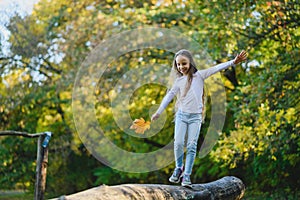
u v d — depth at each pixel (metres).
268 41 10.22
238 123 9.59
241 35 9.96
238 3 9.34
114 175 14.02
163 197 4.50
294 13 9.09
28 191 15.01
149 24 11.71
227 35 9.89
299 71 9.36
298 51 9.23
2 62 13.06
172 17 11.66
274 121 9.02
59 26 13.24
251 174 12.01
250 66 11.06
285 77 9.38
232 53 10.02
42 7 13.27
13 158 13.84
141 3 12.46
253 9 9.41
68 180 14.56
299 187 11.34
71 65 12.76
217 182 5.62
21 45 13.16
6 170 13.79
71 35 12.61
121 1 12.41
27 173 14.01
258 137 9.48
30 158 13.94
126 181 14.01
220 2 9.48
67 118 13.91
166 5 11.01
